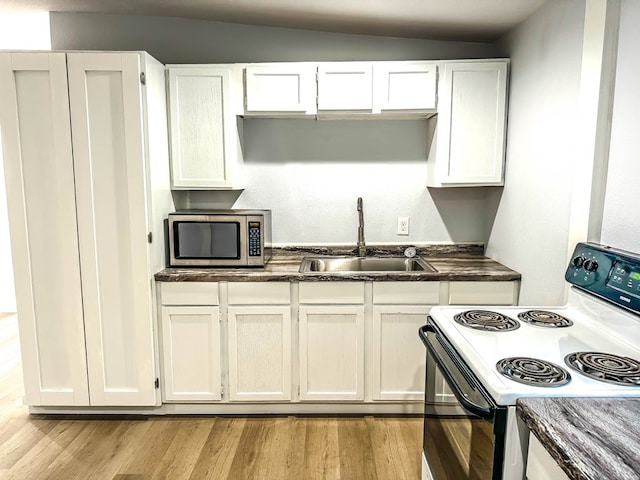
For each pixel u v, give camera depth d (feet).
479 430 4.01
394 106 8.65
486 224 10.03
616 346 4.79
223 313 8.34
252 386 8.54
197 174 8.93
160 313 8.33
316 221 10.19
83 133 7.77
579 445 2.97
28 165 7.89
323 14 8.45
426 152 9.96
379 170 10.05
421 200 10.11
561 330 5.26
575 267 5.69
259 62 9.69
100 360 8.33
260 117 9.70
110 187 7.90
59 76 7.63
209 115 8.77
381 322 8.33
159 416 8.73
